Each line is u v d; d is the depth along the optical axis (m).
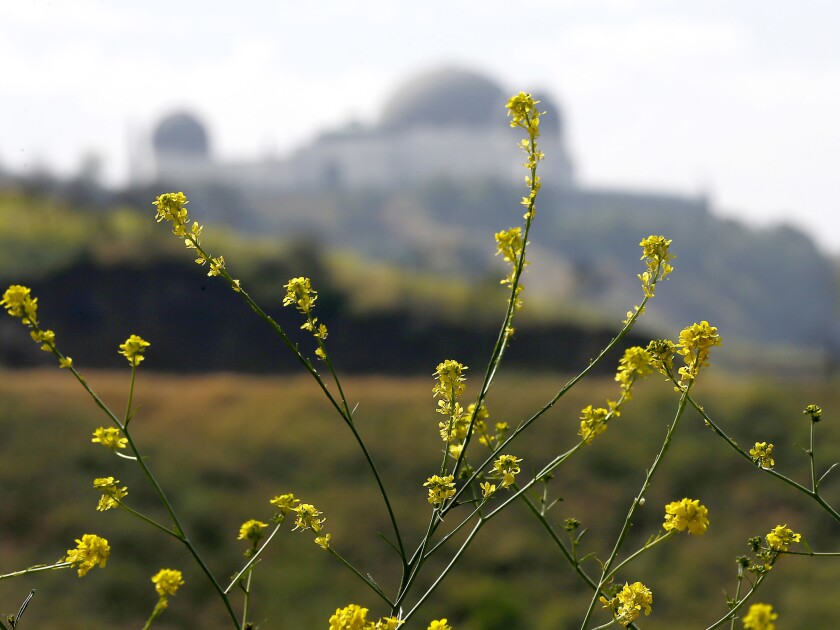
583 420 10.73
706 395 110.25
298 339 189.38
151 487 87.12
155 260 191.88
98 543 9.92
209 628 68.50
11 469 84.38
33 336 9.77
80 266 188.12
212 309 189.50
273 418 106.75
